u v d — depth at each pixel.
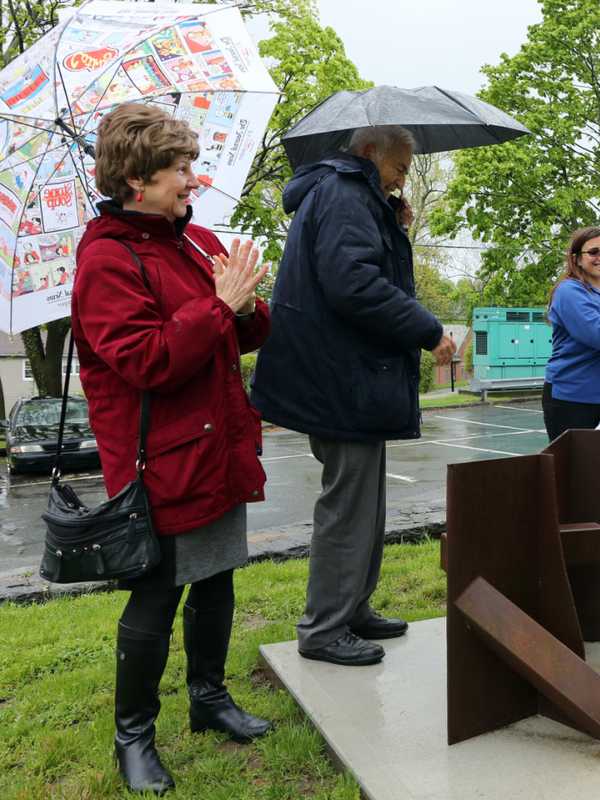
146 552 1.91
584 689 1.93
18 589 4.41
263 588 3.98
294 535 5.29
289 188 2.66
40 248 2.59
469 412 21.77
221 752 2.25
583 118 20.98
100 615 3.75
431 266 37.59
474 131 3.22
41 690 2.81
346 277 2.36
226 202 2.66
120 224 2.00
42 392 20.75
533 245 21.61
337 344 2.47
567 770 1.91
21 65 2.62
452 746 2.05
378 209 2.51
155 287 1.98
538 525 2.12
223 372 2.08
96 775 2.10
